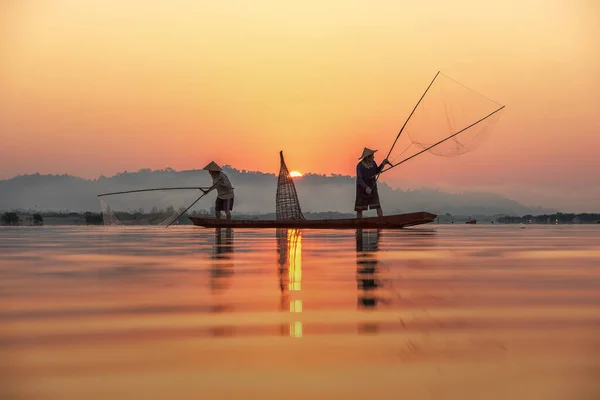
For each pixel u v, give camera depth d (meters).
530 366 4.00
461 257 12.20
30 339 4.77
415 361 4.12
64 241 18.83
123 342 4.66
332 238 19.88
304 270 9.62
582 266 10.36
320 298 6.72
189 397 3.48
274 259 11.72
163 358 4.22
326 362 4.11
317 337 4.80
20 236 22.92
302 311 5.93
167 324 5.32
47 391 3.57
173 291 7.30
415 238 20.02
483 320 5.44
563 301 6.49
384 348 4.46
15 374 3.88
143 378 3.80
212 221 31.61
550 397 3.46
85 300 6.63
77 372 3.91
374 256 12.45
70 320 5.51
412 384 3.68
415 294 7.02
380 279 8.49
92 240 19.42
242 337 4.82
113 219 34.12
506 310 5.94
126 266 10.44
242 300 6.61
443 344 4.56
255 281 8.27
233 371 3.93
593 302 6.41
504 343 4.57
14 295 7.00
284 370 3.95
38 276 8.93
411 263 10.84
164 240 19.05
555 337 4.77
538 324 5.26
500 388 3.59
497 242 17.92
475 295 6.91
